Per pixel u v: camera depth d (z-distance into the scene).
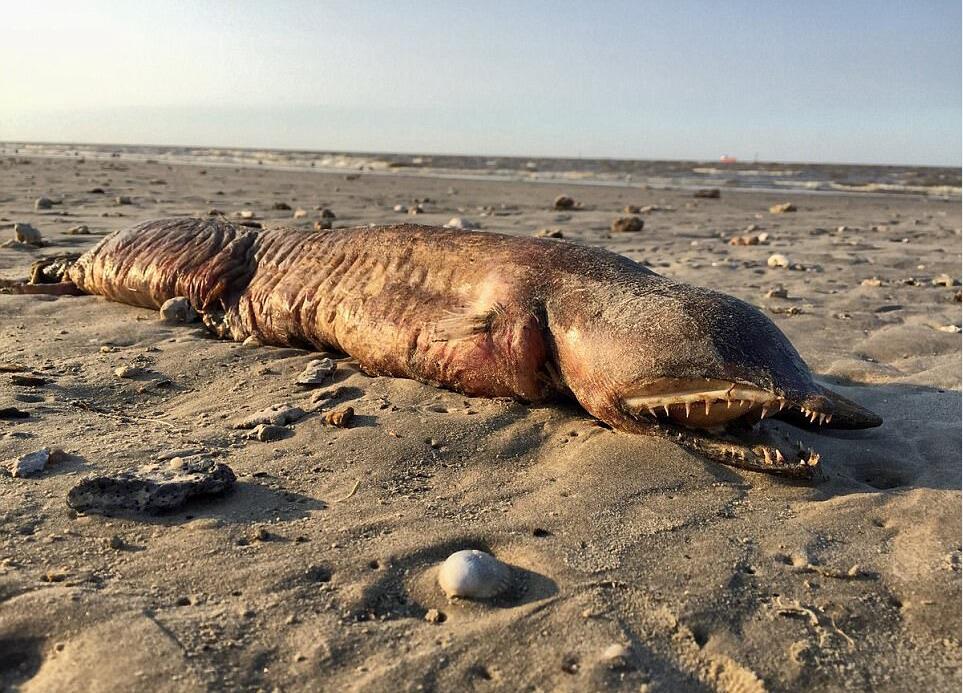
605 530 0.28
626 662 0.21
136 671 0.20
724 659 0.21
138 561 0.25
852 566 0.26
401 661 0.21
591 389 0.36
